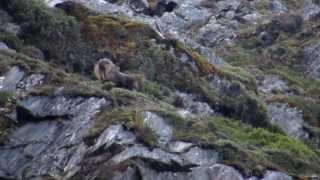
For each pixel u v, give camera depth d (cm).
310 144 9919
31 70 6675
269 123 8475
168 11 16975
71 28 8388
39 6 8356
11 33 7850
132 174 5266
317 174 6022
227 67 10256
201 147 5650
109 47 8631
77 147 5691
